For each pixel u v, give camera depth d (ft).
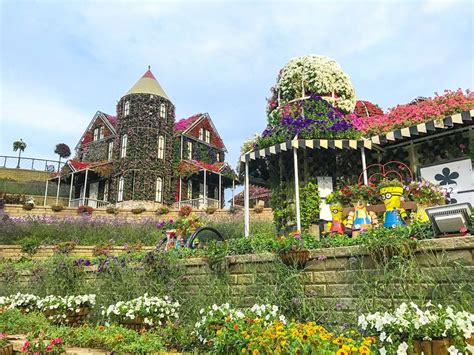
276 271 20.07
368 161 35.50
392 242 16.78
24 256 53.52
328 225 26.68
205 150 123.44
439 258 15.94
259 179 40.34
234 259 22.40
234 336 14.25
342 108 38.24
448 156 31.78
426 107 32.22
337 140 32.14
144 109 105.40
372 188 24.95
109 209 78.33
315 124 32.99
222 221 66.44
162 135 107.45
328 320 17.71
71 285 29.84
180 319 22.08
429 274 16.02
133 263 27.71
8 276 34.53
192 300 23.03
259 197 103.96
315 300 18.66
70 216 73.05
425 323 12.19
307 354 11.75
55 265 31.63
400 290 16.25
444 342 11.98
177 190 108.78
